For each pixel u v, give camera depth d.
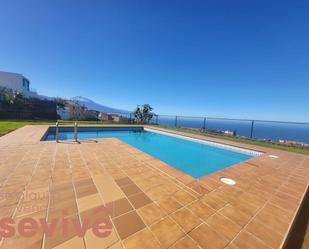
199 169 4.93
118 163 3.43
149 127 12.38
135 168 3.18
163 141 8.91
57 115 15.98
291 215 1.90
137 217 1.68
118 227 1.50
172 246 1.31
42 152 4.00
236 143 7.07
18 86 21.58
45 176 2.62
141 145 7.86
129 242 1.33
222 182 2.79
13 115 13.38
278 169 3.75
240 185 2.72
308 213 2.10
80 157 3.72
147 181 2.62
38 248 1.22
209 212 1.86
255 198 2.29
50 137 7.85
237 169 3.62
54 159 3.50
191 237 1.43
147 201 2.01
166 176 2.85
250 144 7.03
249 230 1.58
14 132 6.68
